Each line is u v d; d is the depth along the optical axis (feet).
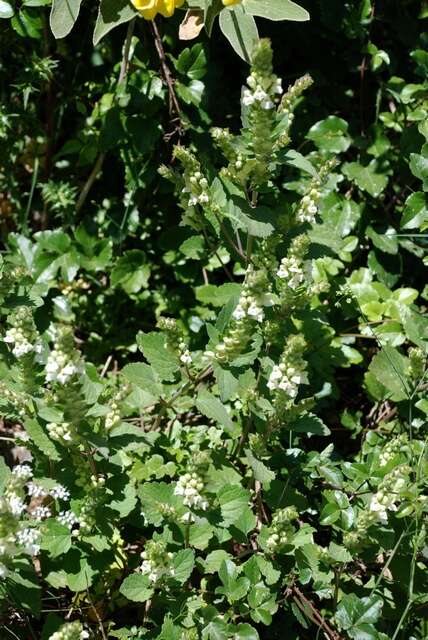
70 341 4.57
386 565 4.86
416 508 4.83
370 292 5.67
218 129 4.93
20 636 4.92
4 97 5.89
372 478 5.04
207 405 4.94
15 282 4.97
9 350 4.96
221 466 5.00
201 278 5.87
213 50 5.81
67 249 5.76
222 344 4.88
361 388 5.74
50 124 5.98
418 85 5.80
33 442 4.98
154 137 5.68
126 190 5.99
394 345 5.54
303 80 4.93
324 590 4.90
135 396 4.97
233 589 4.79
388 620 5.01
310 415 4.99
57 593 5.05
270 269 5.02
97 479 4.81
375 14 5.86
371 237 5.80
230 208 4.99
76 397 4.60
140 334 4.97
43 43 5.79
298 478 5.17
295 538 4.91
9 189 5.96
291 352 4.76
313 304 5.58
